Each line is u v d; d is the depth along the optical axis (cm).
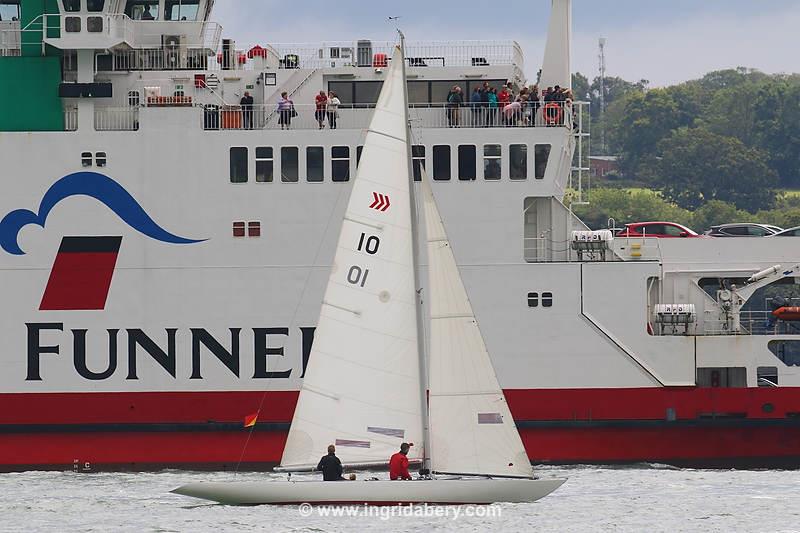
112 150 18325
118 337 18250
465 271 18300
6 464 18212
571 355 18238
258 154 18312
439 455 14500
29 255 18275
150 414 18188
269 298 18238
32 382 18225
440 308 14575
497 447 14525
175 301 18250
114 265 18275
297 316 18238
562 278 18262
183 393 18200
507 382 18238
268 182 18288
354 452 14400
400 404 14412
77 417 18188
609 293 18250
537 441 18212
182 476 17738
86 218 18312
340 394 14400
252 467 18138
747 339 18238
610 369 18238
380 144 14538
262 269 18262
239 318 18238
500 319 18275
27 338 18238
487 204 18325
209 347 18225
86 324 18250
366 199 14525
